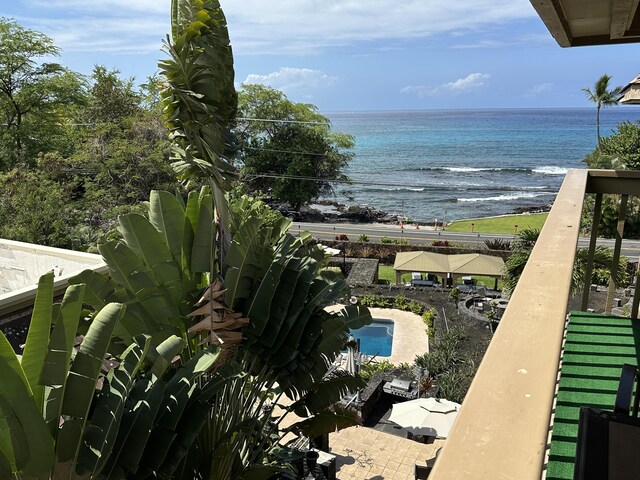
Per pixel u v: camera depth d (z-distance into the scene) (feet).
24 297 18.76
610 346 13.67
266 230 19.25
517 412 3.36
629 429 5.58
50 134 109.70
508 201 221.66
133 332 17.03
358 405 44.24
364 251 108.17
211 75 18.90
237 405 19.35
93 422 12.03
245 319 18.39
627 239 103.35
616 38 14.73
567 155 375.66
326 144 152.97
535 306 5.21
